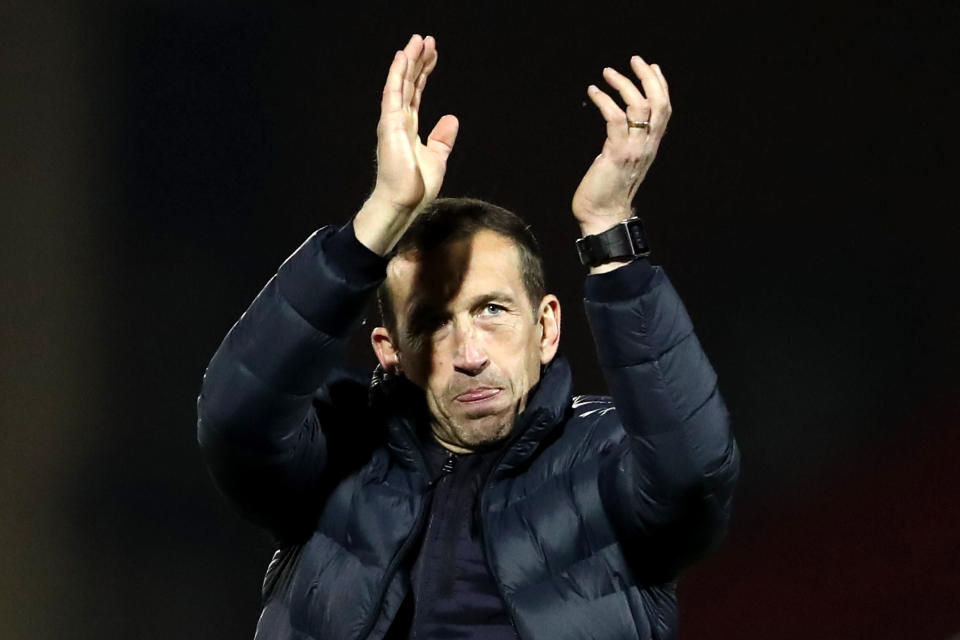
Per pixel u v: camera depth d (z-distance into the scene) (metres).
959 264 17.33
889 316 17.39
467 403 7.65
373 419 8.05
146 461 17.73
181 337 17.77
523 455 7.66
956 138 17.36
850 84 17.47
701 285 17.58
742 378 17.55
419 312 7.68
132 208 17.81
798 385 17.47
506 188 17.52
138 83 17.78
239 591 17.56
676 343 7.17
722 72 17.53
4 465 17.64
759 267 17.55
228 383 7.32
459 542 7.64
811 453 17.47
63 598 17.56
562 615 7.35
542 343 7.92
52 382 17.77
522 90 17.56
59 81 17.83
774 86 17.52
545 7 17.58
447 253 7.65
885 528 17.28
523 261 7.77
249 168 17.75
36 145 17.81
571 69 17.55
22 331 17.73
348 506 7.80
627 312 7.14
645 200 17.62
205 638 17.50
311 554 7.77
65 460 17.72
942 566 17.14
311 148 17.72
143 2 17.77
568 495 7.59
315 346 7.25
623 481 7.45
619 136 7.26
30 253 17.78
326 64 17.75
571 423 7.91
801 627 17.41
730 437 7.28
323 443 7.92
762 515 17.59
